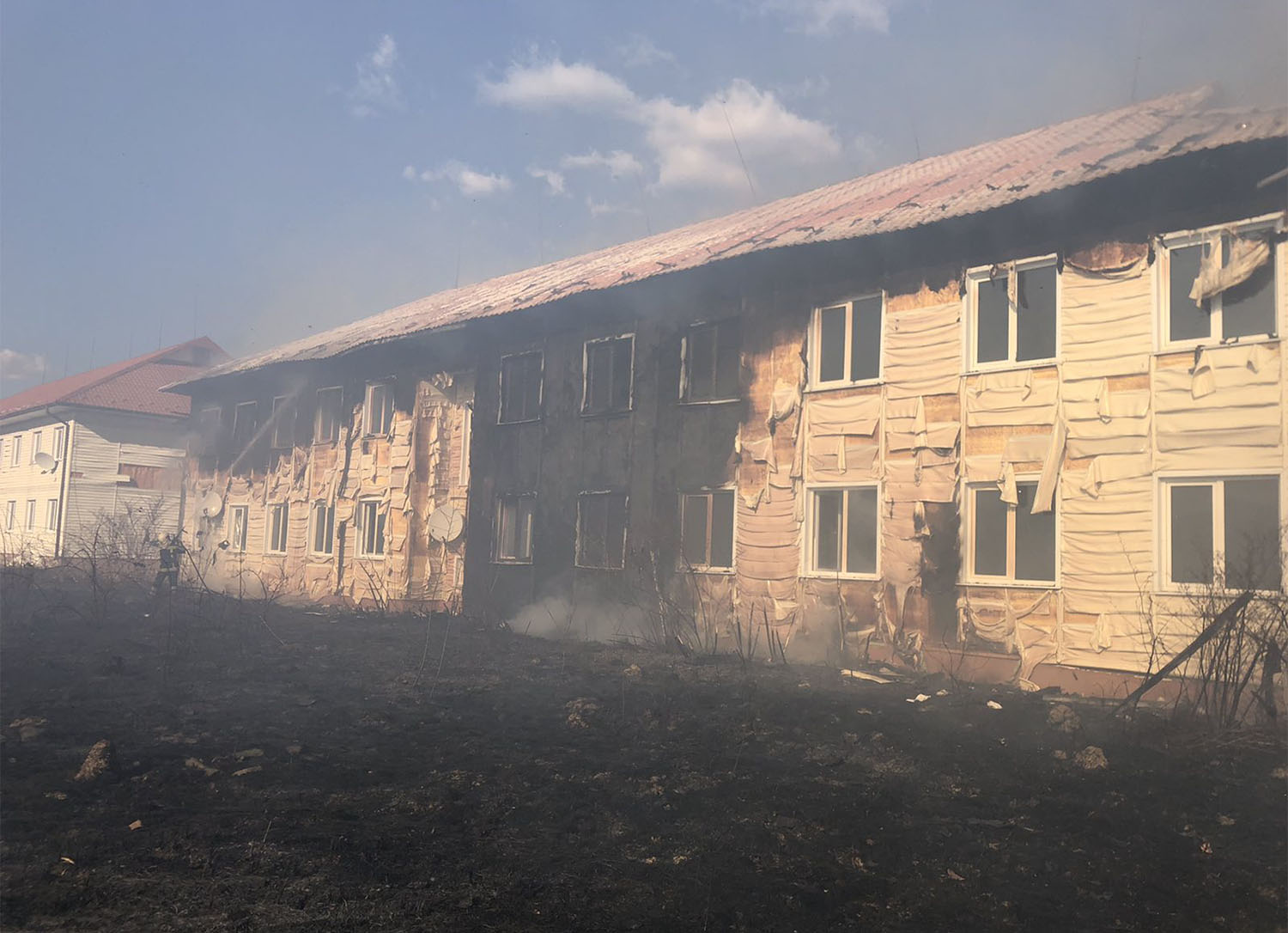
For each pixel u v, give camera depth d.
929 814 6.18
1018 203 11.76
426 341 22.33
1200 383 10.90
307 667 11.95
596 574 17.61
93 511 38.44
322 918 4.25
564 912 4.45
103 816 5.64
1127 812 6.18
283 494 28.80
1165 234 11.34
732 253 14.77
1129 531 11.28
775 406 15.17
